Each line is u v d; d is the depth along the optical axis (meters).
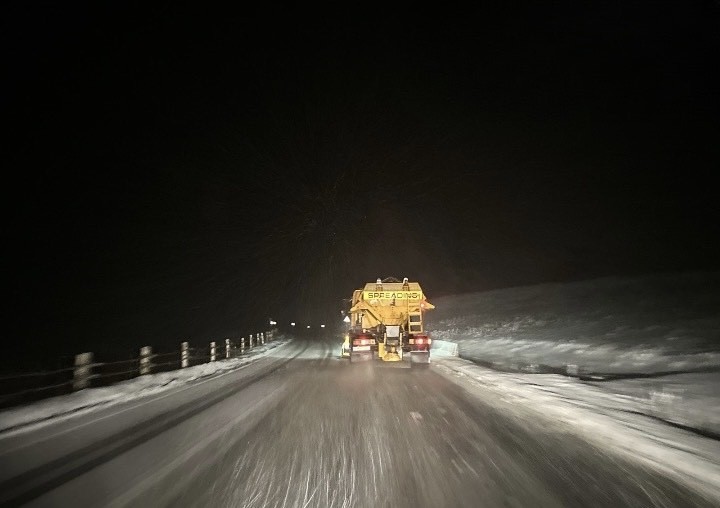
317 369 24.38
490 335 40.06
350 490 7.00
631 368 19.06
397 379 19.84
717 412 11.08
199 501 6.59
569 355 24.77
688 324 29.39
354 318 27.27
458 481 7.35
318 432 10.46
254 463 8.23
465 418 11.87
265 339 53.84
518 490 6.98
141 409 13.17
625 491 6.93
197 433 10.38
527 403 13.82
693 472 7.70
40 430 10.67
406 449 9.09
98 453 8.84
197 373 22.08
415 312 26.58
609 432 10.24
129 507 6.39
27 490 6.99
